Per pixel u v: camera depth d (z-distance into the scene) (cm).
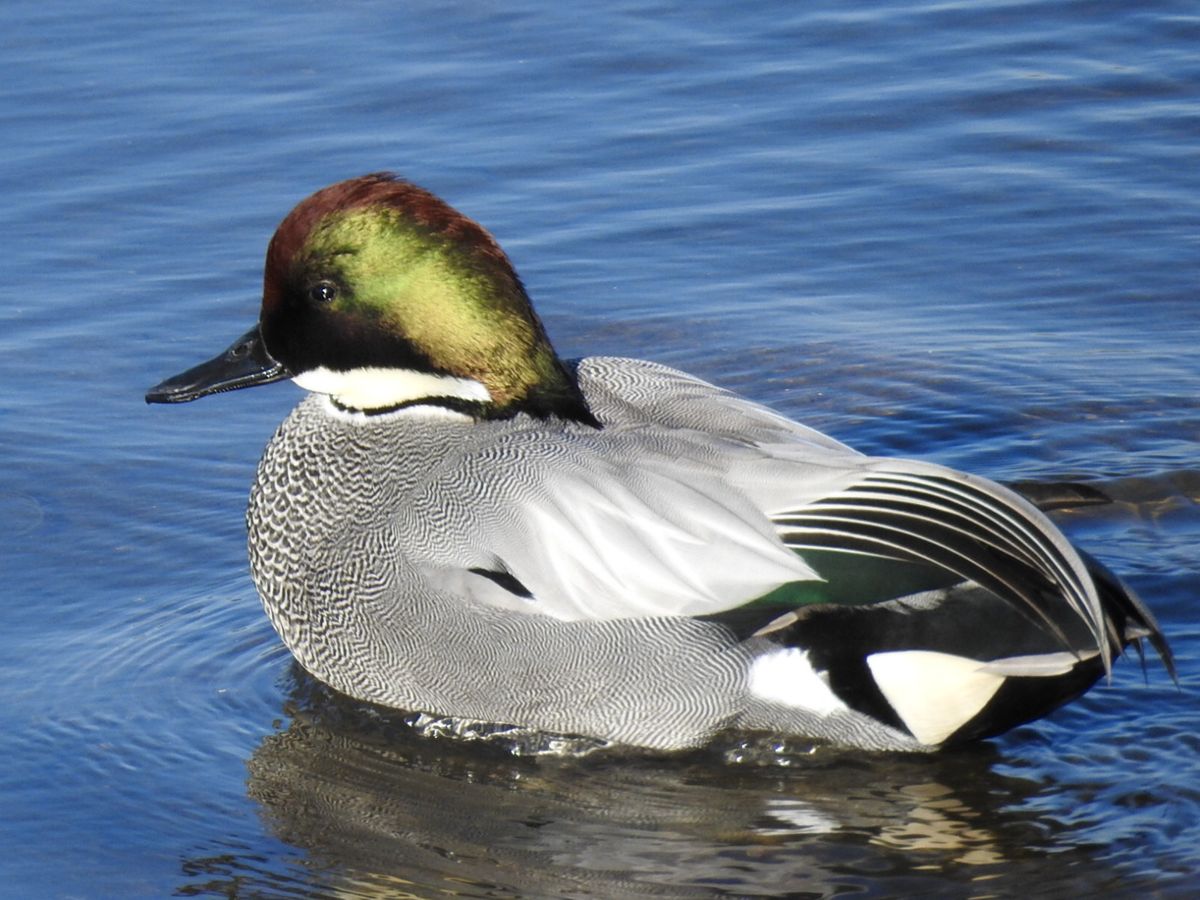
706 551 978
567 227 1589
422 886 911
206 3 1930
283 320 1088
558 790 1000
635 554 984
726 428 1055
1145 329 1466
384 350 1065
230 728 1055
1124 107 1739
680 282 1530
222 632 1145
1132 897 891
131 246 1554
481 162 1666
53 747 1029
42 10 1903
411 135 1698
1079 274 1530
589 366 1118
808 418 1366
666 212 1612
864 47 1853
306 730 1057
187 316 1471
